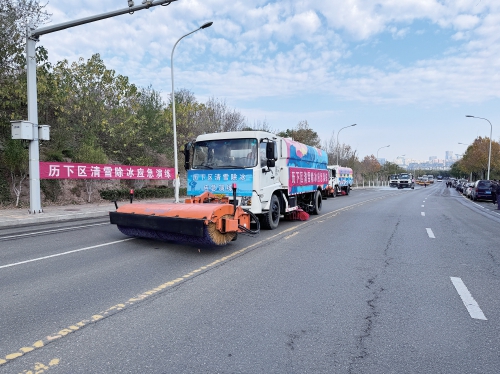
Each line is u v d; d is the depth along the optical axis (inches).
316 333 143.1
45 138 511.8
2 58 573.0
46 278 211.9
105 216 550.0
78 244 314.5
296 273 228.1
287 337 139.3
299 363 120.0
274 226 409.4
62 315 157.3
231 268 237.5
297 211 490.0
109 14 441.7
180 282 205.8
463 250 308.5
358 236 370.3
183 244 314.7
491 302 181.2
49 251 285.7
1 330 142.2
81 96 812.6
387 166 3789.4
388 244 329.4
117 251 285.9
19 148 570.9
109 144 884.6
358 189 2219.5
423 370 116.8
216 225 268.8
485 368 118.6
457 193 1787.6
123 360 120.2
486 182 1160.8
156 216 286.8
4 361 118.6
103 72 839.1
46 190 666.2
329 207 753.0
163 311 163.2
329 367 117.7
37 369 113.9
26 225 439.8
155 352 125.9
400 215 596.4
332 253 287.6
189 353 125.5
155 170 840.3
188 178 386.3
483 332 146.3
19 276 215.6
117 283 203.0
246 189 354.9
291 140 461.1
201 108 1172.5
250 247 306.5
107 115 858.8
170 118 1042.7
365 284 207.5
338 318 158.4
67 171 629.3
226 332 142.5
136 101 964.0
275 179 405.1
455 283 211.6
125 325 147.8
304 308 169.3
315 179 561.0
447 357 125.7
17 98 650.2
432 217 578.2
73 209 587.8
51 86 700.7
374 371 115.7
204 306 169.9
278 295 186.7
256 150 359.9
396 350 130.3
